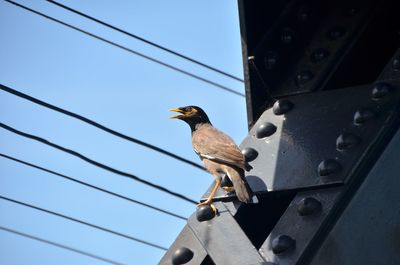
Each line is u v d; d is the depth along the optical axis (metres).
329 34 6.04
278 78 5.96
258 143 5.36
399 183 4.86
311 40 6.05
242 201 4.98
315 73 5.89
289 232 4.61
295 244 4.54
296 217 4.68
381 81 5.33
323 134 5.17
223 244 4.71
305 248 4.49
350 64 5.98
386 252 4.64
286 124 5.39
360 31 5.99
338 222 4.62
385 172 4.85
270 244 4.61
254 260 4.52
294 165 5.05
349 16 6.07
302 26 6.07
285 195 5.03
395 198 4.80
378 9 6.04
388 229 4.71
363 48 6.04
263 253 4.59
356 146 4.95
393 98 5.17
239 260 4.57
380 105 5.16
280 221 4.70
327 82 5.86
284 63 6.00
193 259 4.82
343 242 4.58
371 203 4.73
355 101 5.30
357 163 4.83
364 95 5.32
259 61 5.91
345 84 6.00
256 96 5.86
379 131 4.98
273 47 6.00
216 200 5.20
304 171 4.98
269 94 5.91
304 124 5.32
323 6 6.12
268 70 5.94
